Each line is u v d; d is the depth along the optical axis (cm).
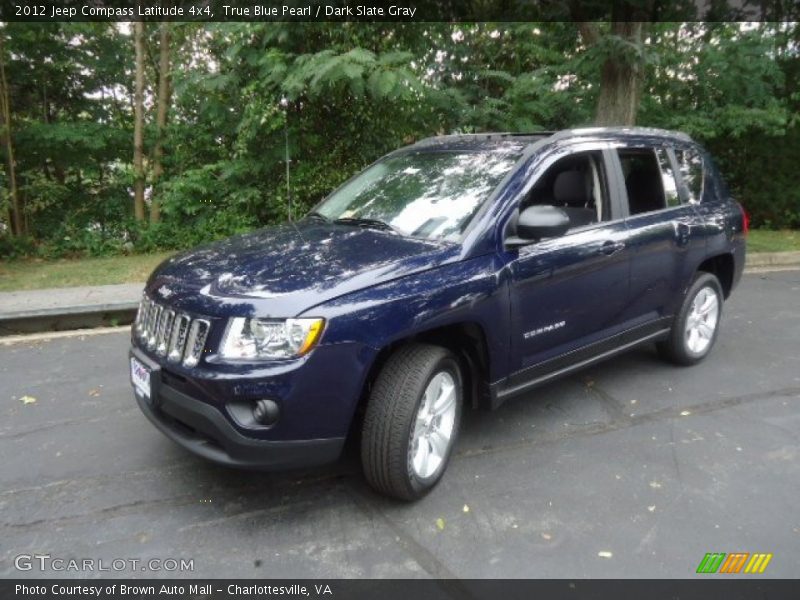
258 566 270
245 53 902
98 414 419
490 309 327
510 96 1047
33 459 358
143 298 338
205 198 1057
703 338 513
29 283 782
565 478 342
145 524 298
